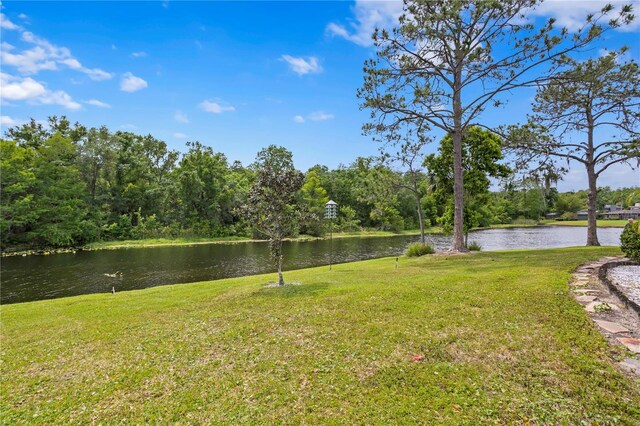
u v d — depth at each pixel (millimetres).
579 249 14375
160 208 44812
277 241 9664
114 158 40844
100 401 3816
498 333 4695
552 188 17219
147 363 4707
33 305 9445
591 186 16562
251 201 9781
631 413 2900
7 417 3582
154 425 3297
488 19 13211
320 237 45938
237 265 22969
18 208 29359
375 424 3062
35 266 22516
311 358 4445
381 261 15914
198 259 25969
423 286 7730
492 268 9922
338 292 7801
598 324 4742
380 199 28906
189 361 4664
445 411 3145
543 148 16078
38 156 32812
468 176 19484
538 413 3006
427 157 21375
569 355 3914
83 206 37406
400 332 5020
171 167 53469
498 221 59094
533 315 5254
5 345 5992
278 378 4012
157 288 11086
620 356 3811
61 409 3697
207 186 45969
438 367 3938
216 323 6215
